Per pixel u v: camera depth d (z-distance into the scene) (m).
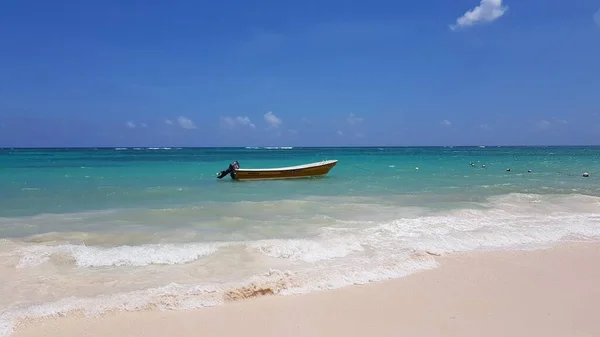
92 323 5.06
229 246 8.19
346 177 24.02
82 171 28.28
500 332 4.85
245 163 43.09
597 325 5.05
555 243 8.81
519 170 30.39
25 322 5.04
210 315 5.31
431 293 6.04
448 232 9.48
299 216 11.44
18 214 11.84
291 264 7.27
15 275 6.65
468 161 46.44
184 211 12.16
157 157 58.38
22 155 64.50
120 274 6.75
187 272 6.86
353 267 7.03
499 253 8.06
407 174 26.48
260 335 4.80
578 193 16.28
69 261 7.33
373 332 4.86
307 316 5.30
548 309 5.51
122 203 13.94
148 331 4.89
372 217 11.29
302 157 61.97
